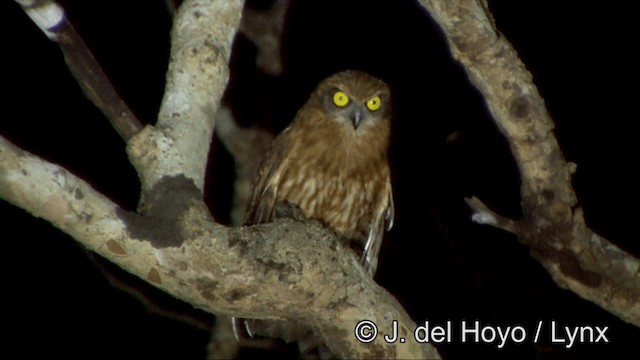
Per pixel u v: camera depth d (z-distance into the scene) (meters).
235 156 11.07
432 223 14.33
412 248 13.59
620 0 15.62
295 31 14.98
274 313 6.48
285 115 14.13
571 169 7.70
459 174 14.76
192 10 6.68
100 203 5.72
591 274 8.00
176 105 6.33
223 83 6.55
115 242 5.80
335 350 6.76
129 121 6.11
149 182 6.04
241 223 11.22
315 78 15.03
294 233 6.34
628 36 15.73
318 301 6.44
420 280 14.76
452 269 14.70
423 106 15.16
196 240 5.96
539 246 8.01
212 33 6.62
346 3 15.21
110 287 15.81
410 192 14.43
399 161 14.52
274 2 10.46
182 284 6.06
